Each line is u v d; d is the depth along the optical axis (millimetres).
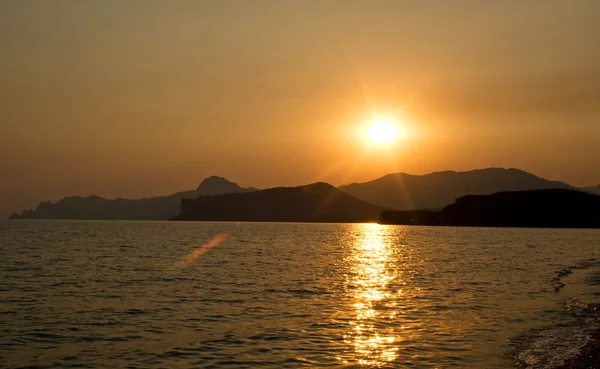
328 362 20391
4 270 53500
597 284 42375
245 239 127250
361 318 28328
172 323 27469
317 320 27875
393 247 97250
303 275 49406
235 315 29500
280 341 23531
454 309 30922
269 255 75938
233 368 19906
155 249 88000
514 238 133500
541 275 49375
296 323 27203
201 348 22562
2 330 25844
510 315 28953
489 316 28703
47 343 23531
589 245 102000
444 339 23547
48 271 52750
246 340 23766
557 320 27453
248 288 40281
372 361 20406
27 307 32000
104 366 20297
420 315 29078
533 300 34188
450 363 20031
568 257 72438
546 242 113438
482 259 69062
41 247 91875
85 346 23016
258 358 21062
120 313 30172
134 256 72750
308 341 23484
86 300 34656
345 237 141500
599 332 24172
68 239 121688
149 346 22969
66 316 29281
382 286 41438
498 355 20938
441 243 111000
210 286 41531
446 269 55594
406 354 21281
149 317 29031
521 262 64312
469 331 25062
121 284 42750
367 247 96938
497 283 43250
